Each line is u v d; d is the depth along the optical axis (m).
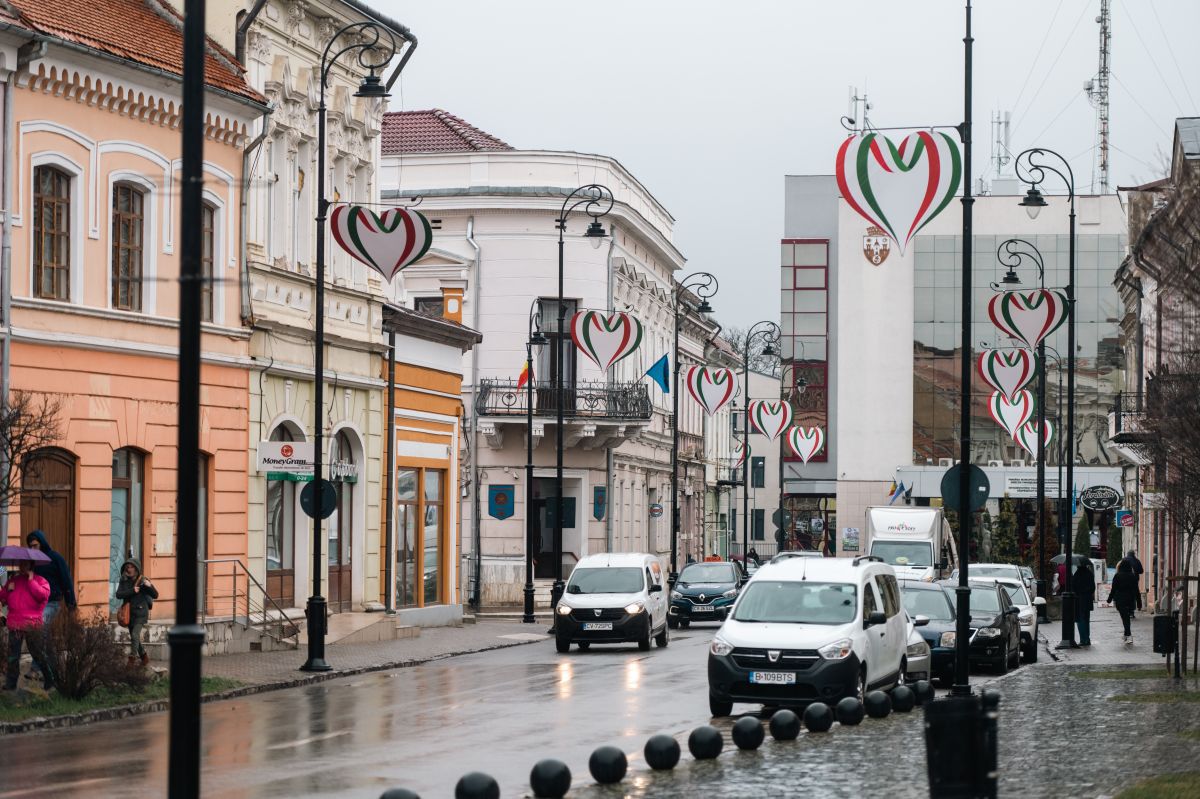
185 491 14.72
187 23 15.26
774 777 21.44
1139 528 90.31
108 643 32.50
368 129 58.09
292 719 30.72
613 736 28.19
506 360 85.06
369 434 57.59
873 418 129.88
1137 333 80.62
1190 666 43.06
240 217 47.50
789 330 137.12
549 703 34.31
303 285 52.25
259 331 48.69
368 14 56.78
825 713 27.03
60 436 35.00
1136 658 48.56
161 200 43.28
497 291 85.06
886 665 33.66
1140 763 22.38
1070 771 21.66
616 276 90.06
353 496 57.19
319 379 41.78
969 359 33.72
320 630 41.19
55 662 31.47
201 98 15.23
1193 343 31.45
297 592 52.34
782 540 119.31
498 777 22.72
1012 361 73.81
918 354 129.88
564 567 86.44
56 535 38.72
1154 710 30.38
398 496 61.75
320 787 21.41
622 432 86.44
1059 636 63.16
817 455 136.62
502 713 32.06
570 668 45.16
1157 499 43.19
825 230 137.00
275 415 49.88
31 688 32.09
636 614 52.34
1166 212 30.27
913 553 71.44
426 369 64.56
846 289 130.25
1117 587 57.47
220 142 46.53
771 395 180.00
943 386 129.62
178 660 14.45
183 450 14.75
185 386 14.81
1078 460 128.75
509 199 84.56
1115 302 124.94
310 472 45.28
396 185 86.12
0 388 36.47
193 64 15.19
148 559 42.56
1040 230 130.00
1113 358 128.62
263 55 49.66
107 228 41.00
